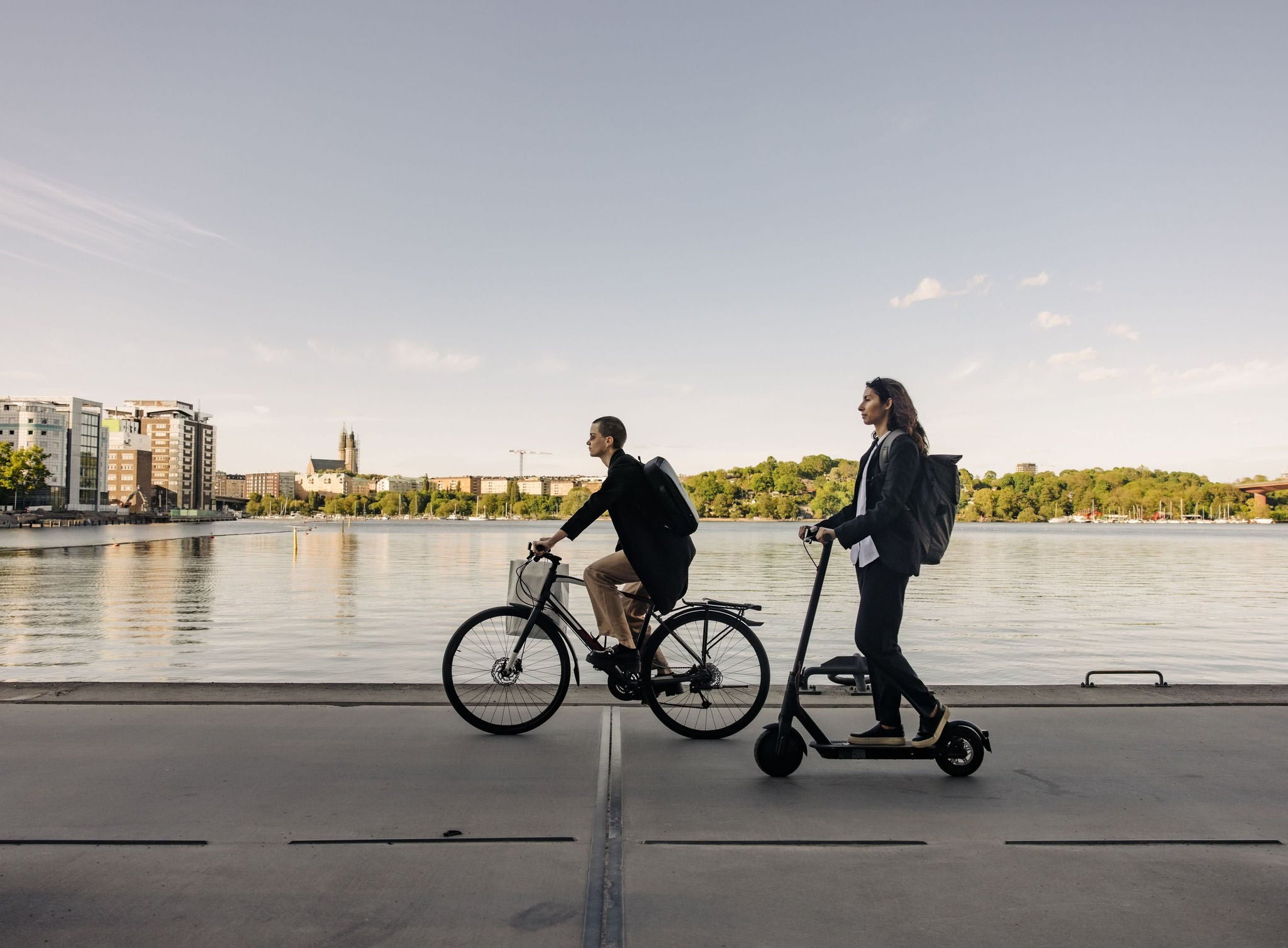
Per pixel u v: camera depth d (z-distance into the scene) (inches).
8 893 111.5
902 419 169.3
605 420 200.8
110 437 6830.7
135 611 648.4
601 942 100.3
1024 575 1197.7
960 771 162.7
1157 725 195.6
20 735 181.2
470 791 151.4
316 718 197.9
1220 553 2127.2
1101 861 124.3
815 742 164.2
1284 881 118.0
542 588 199.9
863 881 117.2
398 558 1605.6
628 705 214.7
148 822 135.1
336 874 117.6
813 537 163.9
